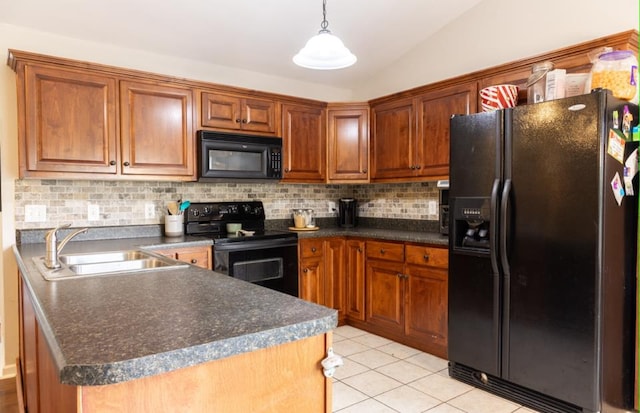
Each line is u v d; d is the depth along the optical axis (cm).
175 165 306
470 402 236
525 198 226
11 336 277
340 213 426
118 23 286
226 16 295
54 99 260
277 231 362
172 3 273
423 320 307
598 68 214
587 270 203
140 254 232
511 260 232
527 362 227
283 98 359
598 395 201
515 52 303
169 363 81
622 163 212
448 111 311
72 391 82
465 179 254
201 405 90
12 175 272
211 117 322
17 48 272
